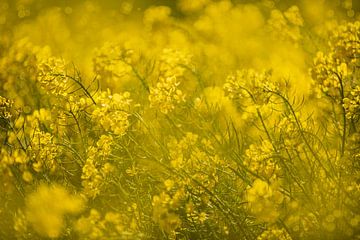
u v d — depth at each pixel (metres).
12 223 6.53
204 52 10.11
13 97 7.99
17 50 8.72
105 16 14.10
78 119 6.51
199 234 5.99
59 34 11.78
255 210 5.37
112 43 7.86
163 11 11.73
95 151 6.00
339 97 6.66
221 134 6.64
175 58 7.92
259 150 5.98
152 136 6.45
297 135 6.09
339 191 5.77
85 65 9.04
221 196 6.08
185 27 11.23
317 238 5.85
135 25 12.90
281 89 7.19
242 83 6.53
